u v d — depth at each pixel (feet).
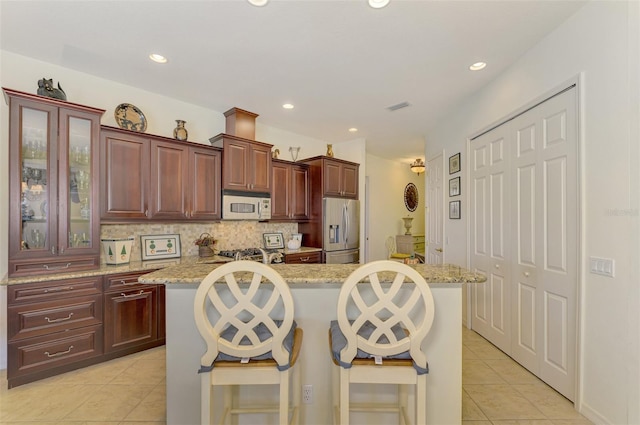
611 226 5.69
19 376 7.29
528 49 7.97
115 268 8.87
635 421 5.23
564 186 6.92
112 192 9.24
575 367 6.53
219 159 11.80
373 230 22.48
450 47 7.88
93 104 9.65
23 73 8.48
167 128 11.35
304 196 15.57
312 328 5.68
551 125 7.30
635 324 5.25
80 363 8.12
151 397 6.88
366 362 4.44
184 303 5.53
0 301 8.15
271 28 7.13
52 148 7.97
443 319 5.49
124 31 7.27
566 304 6.87
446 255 13.05
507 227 9.05
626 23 5.39
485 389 7.25
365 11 6.50
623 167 5.45
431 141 15.25
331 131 15.80
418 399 4.37
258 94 11.03
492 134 9.82
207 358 4.33
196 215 11.12
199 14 6.63
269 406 5.59
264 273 4.24
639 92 5.18
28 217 7.79
